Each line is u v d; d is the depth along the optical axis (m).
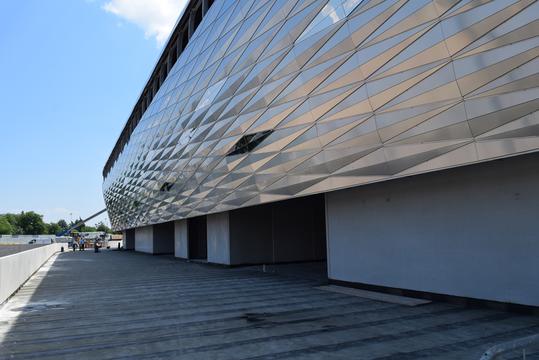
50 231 136.62
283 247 20.33
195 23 25.48
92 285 14.35
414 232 9.80
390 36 8.71
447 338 6.15
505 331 6.40
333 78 10.52
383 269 10.68
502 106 6.78
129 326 7.71
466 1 7.06
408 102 8.51
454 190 8.87
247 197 15.62
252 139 14.77
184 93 23.00
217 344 6.27
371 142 9.62
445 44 7.53
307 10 11.52
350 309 8.70
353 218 11.77
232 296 10.99
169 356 5.71
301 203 20.98
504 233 7.86
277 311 8.73
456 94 7.52
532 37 6.19
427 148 8.24
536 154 7.37
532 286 7.38
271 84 13.34
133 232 51.88
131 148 40.69
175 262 25.69
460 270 8.68
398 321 7.41
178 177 23.66
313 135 11.56
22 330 7.55
